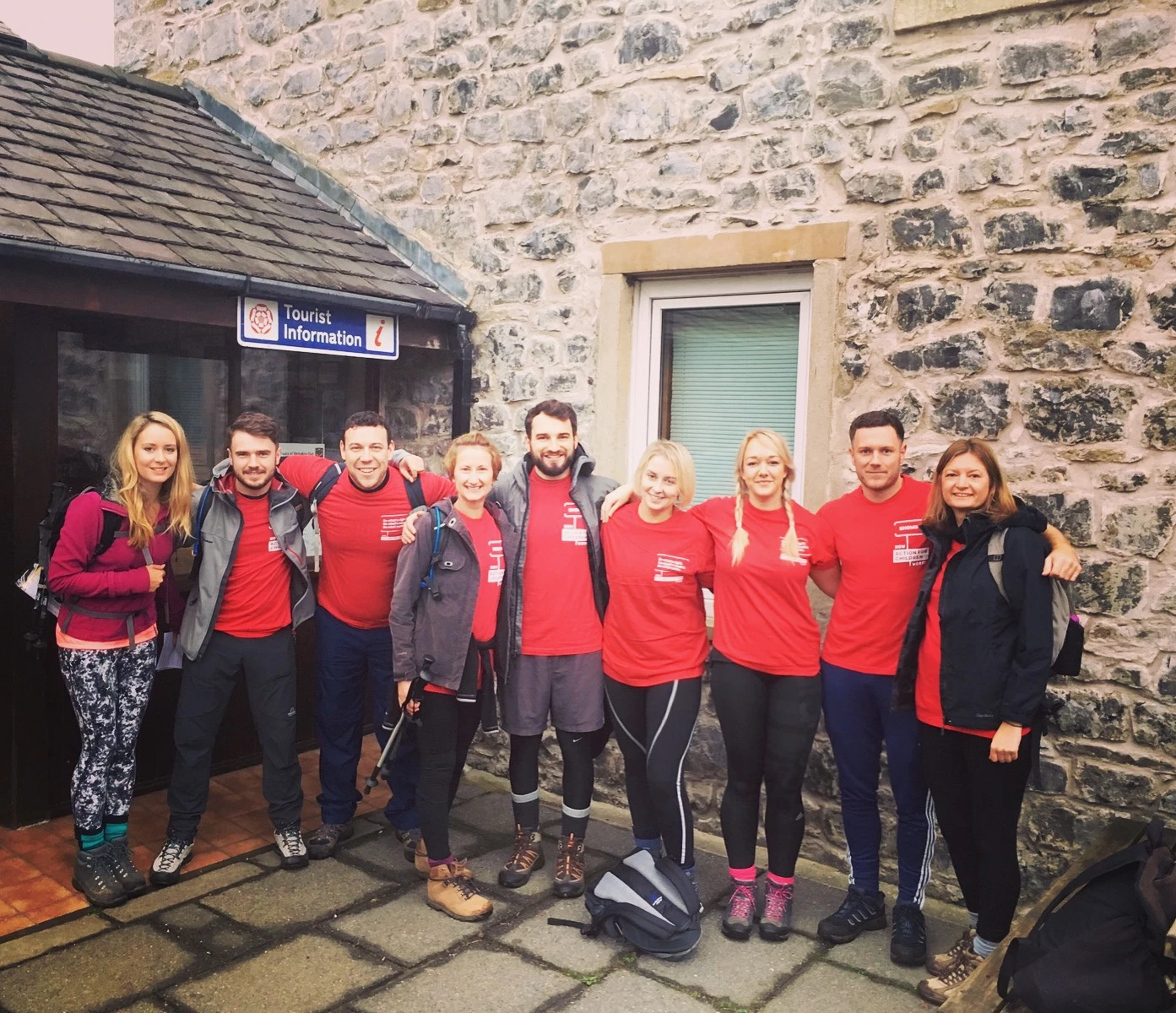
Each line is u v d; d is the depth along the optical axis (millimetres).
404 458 3951
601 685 3650
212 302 4105
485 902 3527
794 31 4078
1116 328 3471
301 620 3967
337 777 4055
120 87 5855
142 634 3605
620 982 3150
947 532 3090
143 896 3633
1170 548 3400
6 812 4141
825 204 4051
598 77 4637
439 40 5184
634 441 4789
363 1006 2977
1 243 3373
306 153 5797
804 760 3412
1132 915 2521
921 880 3379
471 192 5109
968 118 3717
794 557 3332
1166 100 3354
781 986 3158
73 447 4258
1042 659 2832
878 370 3955
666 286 4652
